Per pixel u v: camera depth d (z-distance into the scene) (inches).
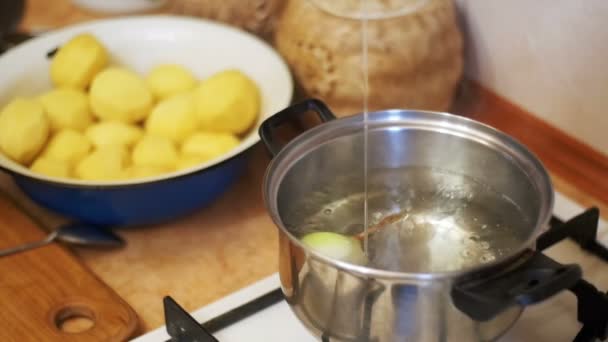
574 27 48.4
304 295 38.6
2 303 44.8
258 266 47.4
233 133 50.8
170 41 54.9
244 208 50.5
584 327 41.3
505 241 40.9
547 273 36.5
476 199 42.4
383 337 37.6
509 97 52.8
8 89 51.8
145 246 48.5
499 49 52.0
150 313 45.3
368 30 49.3
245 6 55.7
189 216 50.0
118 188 45.5
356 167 42.8
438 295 36.5
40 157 49.5
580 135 50.4
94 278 45.8
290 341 42.2
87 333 43.5
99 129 50.5
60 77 52.3
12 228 48.6
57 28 62.6
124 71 51.5
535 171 39.8
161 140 49.8
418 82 50.5
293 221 41.8
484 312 35.8
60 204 47.4
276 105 49.8
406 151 42.7
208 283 46.6
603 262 44.8
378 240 41.4
